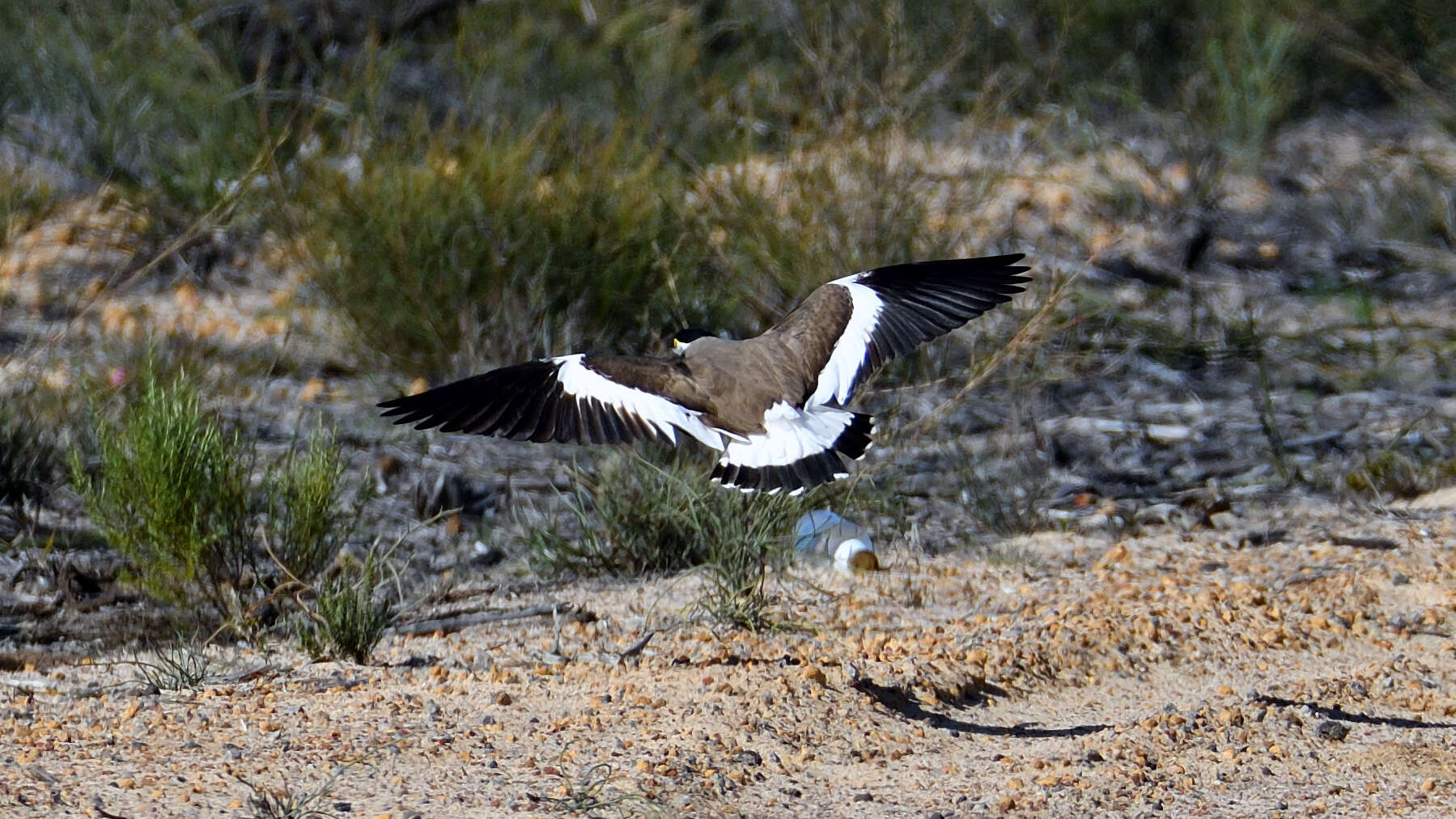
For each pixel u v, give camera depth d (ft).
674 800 25.59
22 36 69.05
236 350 55.98
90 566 39.88
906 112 57.11
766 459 25.63
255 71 72.59
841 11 63.62
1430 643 34.22
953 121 68.08
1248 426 50.93
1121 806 26.09
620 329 53.67
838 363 27.04
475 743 28.02
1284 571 38.78
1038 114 71.05
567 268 53.52
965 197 60.70
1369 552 40.24
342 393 53.16
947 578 39.22
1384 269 63.82
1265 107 69.31
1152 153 69.62
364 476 44.27
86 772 26.50
